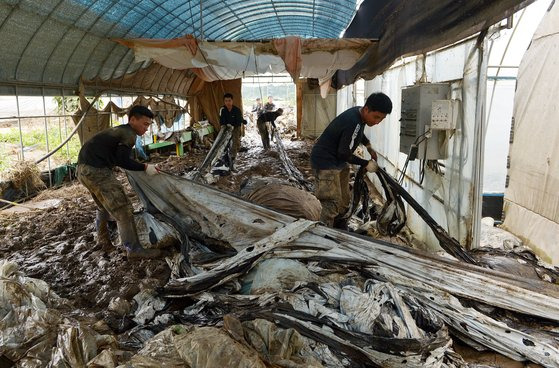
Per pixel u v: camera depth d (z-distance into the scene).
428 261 3.11
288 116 22.20
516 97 4.88
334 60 6.70
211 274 3.19
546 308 2.86
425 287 2.93
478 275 3.03
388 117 7.78
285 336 2.38
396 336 2.38
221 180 8.66
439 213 4.82
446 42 3.38
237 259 3.23
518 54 5.72
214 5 11.17
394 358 2.32
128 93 12.11
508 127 6.42
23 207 7.28
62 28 7.76
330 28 14.55
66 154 10.42
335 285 2.85
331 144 4.10
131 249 4.10
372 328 2.45
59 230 5.73
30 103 10.74
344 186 4.59
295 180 8.04
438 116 4.21
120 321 3.09
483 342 2.65
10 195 7.57
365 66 7.39
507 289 2.94
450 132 4.36
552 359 2.47
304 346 2.41
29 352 2.44
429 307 2.81
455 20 3.16
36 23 7.03
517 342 2.58
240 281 3.25
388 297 2.68
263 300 2.80
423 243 5.23
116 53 10.34
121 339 2.78
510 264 3.71
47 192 8.39
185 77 15.25
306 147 14.67
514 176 4.91
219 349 2.14
